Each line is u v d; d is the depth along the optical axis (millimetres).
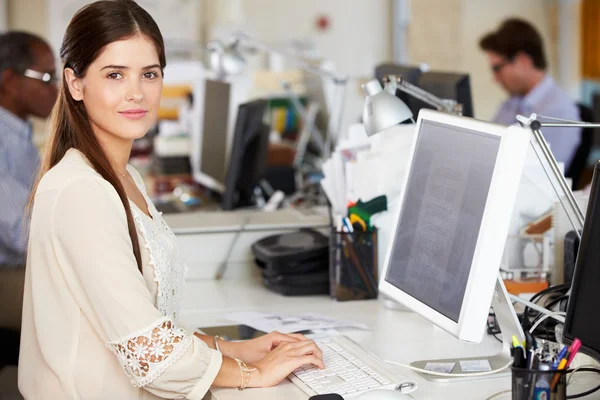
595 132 5344
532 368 1298
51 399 1507
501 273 1964
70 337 1489
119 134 1564
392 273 1720
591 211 1371
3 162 3051
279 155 4312
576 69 6102
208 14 6898
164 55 1626
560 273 1982
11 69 3205
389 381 1488
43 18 6285
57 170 1499
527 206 1972
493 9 6195
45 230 1473
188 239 2480
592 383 1502
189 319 2053
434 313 1523
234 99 3693
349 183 2217
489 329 1846
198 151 3889
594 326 1326
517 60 4094
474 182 1447
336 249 2197
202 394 1484
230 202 3242
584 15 6004
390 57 7395
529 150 1993
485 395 1469
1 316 2424
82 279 1436
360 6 7285
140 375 1445
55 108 1594
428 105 2443
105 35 1522
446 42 6316
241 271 2539
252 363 1594
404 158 2160
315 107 4750
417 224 1644
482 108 6277
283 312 2104
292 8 7117
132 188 1691
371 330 1908
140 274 1474
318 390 1480
